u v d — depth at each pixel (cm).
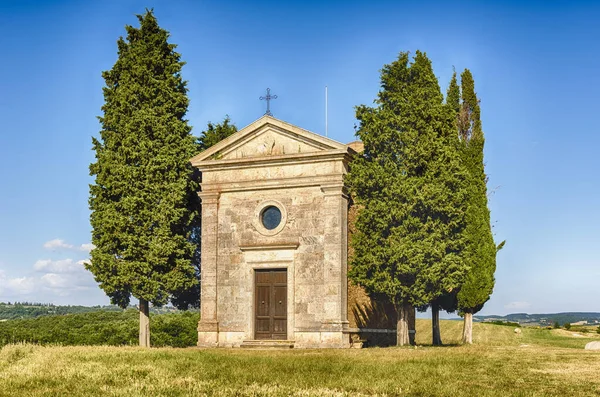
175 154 4434
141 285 4241
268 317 4112
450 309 4778
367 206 3978
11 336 5653
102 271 4262
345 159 4075
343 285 3956
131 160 4406
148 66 4572
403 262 3862
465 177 4094
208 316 4191
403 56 4184
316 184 4062
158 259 4228
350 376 2306
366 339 4244
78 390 2031
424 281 3866
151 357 2869
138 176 4362
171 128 4497
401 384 2131
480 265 4481
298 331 3972
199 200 4644
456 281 3922
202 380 2233
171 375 2347
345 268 4003
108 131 4475
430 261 3884
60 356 2914
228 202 4281
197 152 4553
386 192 3919
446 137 4172
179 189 4366
